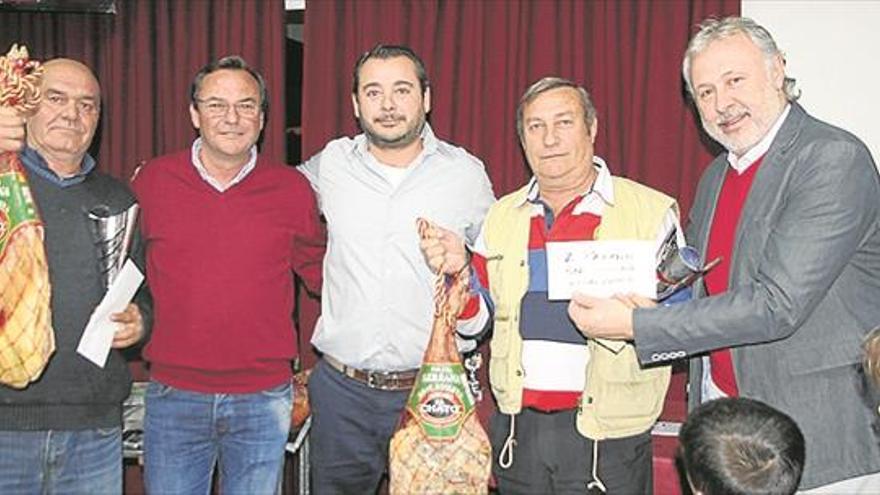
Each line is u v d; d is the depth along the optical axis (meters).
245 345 2.30
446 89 2.98
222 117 2.25
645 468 2.12
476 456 1.90
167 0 3.15
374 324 2.32
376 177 2.35
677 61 2.84
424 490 1.89
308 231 2.41
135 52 3.18
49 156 2.16
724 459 1.37
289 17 3.27
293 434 2.60
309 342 3.11
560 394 2.08
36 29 3.22
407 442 1.91
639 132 2.89
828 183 1.79
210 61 3.14
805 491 1.88
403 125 2.27
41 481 2.17
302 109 3.10
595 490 2.08
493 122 2.97
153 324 2.32
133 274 2.16
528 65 2.95
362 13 3.01
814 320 1.87
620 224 2.05
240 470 2.36
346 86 3.06
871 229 1.84
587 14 2.91
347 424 2.39
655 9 2.85
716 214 2.07
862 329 1.87
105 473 2.25
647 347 1.85
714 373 2.08
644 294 1.89
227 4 3.11
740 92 1.90
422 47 2.99
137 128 3.19
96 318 2.12
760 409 1.44
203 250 2.28
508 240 2.14
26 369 2.00
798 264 1.77
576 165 2.06
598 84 2.90
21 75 1.97
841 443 1.86
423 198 2.34
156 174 2.34
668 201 2.06
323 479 2.45
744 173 2.00
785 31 2.86
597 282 1.90
